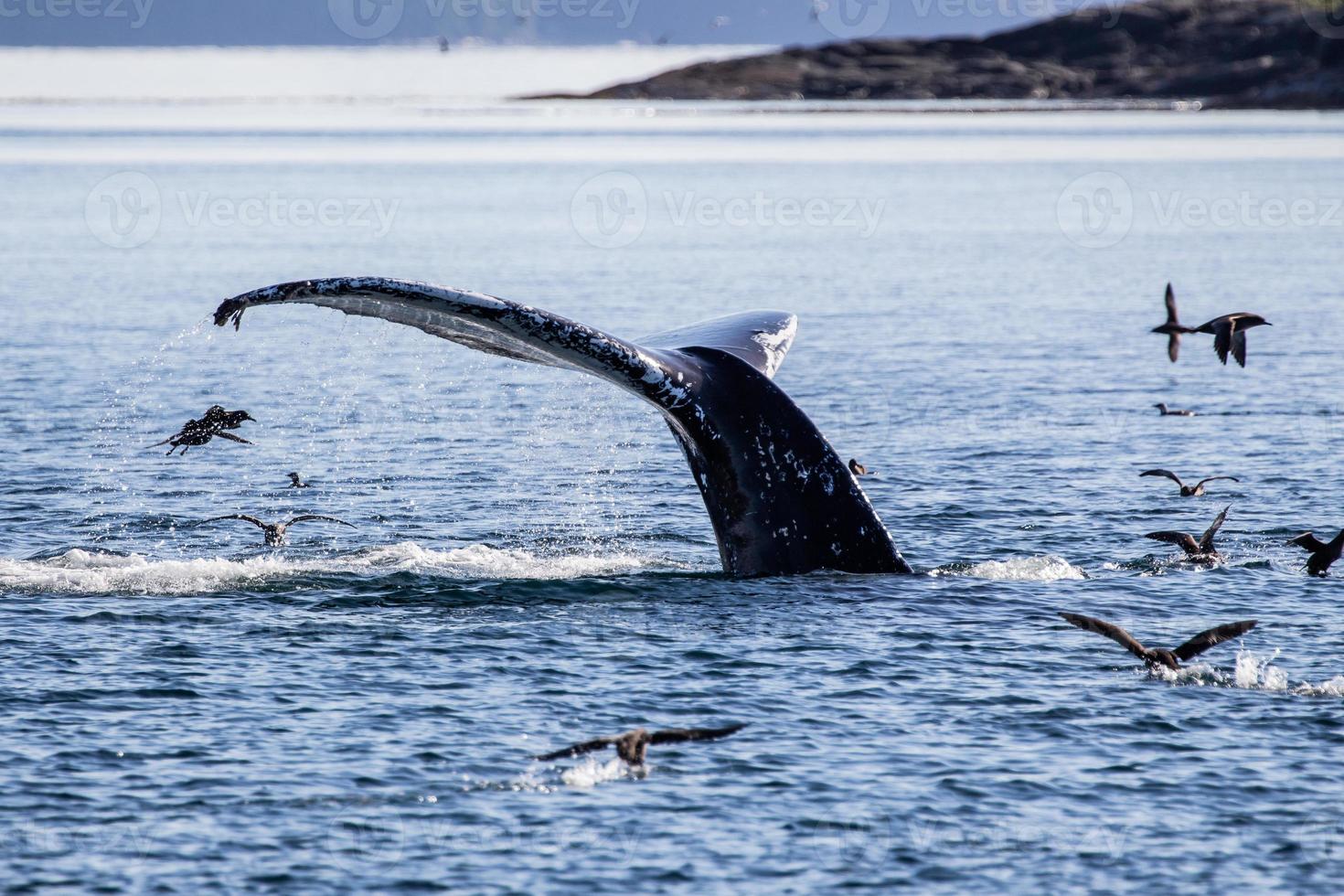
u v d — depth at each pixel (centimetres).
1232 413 13388
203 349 17250
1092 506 9769
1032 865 4884
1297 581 7856
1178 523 9281
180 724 5888
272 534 8512
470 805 5272
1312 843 5012
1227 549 8619
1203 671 6444
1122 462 11244
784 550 7494
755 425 7231
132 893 4688
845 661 6550
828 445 7400
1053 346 17962
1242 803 5294
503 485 10469
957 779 5472
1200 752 5694
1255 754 5672
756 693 6219
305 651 6662
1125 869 4853
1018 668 6506
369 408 13712
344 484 10494
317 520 9369
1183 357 17062
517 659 6569
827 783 5441
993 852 4966
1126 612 7269
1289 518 9356
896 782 5450
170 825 5106
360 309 6309
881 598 7319
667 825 5141
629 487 10425
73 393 14038
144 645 6706
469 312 6391
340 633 6894
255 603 7325
